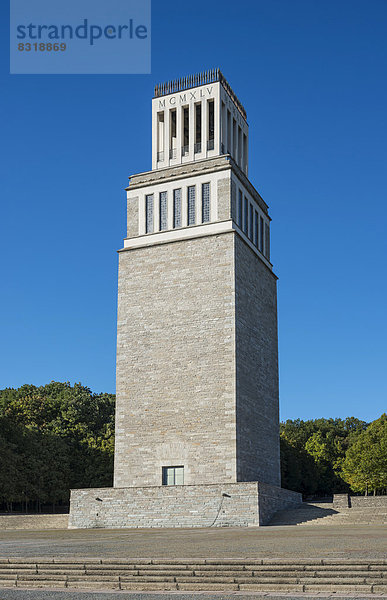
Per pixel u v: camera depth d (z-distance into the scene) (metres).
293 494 52.81
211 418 52.12
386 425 94.88
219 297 54.62
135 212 60.75
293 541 25.31
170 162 61.94
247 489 45.88
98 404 99.31
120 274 59.16
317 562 18.08
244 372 54.25
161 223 59.56
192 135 61.22
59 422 88.94
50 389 102.75
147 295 57.56
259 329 58.97
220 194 57.62
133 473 53.75
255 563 18.64
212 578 18.23
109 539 31.14
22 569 20.70
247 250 58.34
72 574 19.84
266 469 56.19
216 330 53.97
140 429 54.53
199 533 34.91
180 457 52.41
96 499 50.59
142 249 58.88
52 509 89.31
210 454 51.38
